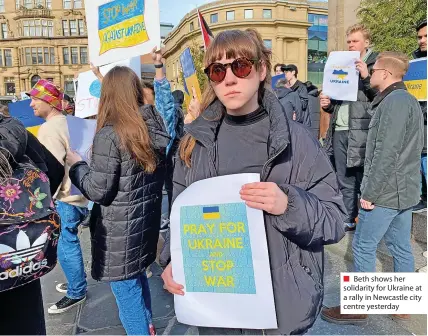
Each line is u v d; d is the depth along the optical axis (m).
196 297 1.32
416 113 2.25
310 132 1.38
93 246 2.08
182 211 1.32
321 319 2.56
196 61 19.55
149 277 3.38
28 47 55.81
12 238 1.38
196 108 2.93
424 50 3.66
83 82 4.18
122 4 2.76
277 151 1.23
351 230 3.93
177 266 1.34
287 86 5.06
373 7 11.72
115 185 1.96
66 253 2.89
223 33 1.32
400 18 11.54
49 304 3.01
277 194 1.15
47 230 1.46
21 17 55.81
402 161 2.25
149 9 2.62
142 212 2.04
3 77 57.19
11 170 1.43
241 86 1.28
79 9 56.25
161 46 2.64
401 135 2.19
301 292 1.26
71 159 2.18
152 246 2.13
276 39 51.59
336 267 3.23
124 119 1.95
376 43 12.05
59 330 2.65
